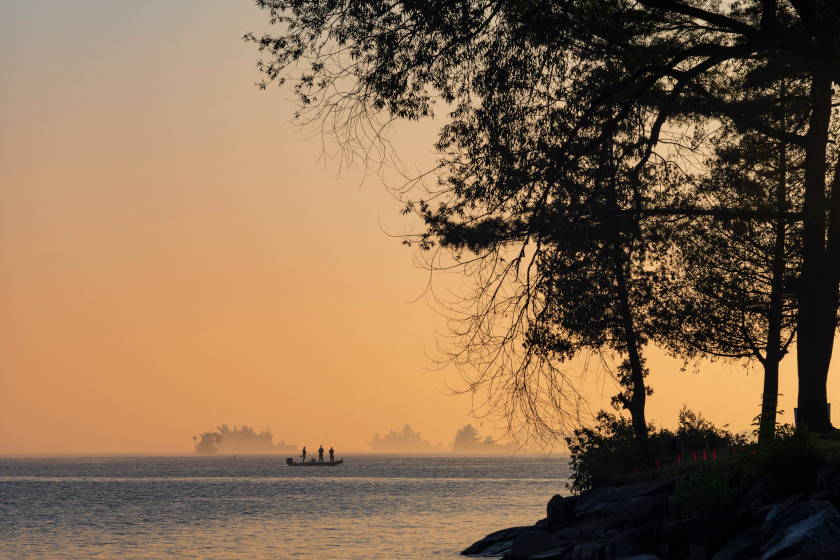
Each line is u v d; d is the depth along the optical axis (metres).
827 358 82.62
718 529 52.12
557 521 86.31
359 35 50.47
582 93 52.69
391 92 50.34
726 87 70.50
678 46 61.16
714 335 100.00
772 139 73.69
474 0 49.19
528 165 49.81
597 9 48.97
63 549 112.94
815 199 72.06
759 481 56.97
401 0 50.25
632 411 99.44
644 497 72.38
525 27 49.06
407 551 102.94
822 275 82.25
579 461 97.00
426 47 49.72
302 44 50.62
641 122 54.16
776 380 101.25
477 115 50.50
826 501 47.34
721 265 94.19
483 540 96.69
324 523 149.00
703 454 82.38
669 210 69.62
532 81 49.44
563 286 52.31
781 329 101.44
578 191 51.28
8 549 113.38
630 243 55.44
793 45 52.31
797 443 54.53
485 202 51.78
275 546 112.38
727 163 70.75
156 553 107.44
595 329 78.31
